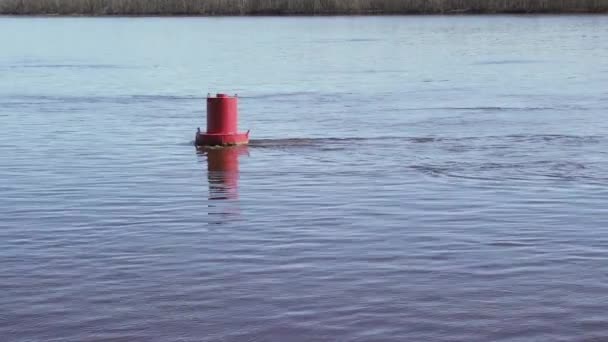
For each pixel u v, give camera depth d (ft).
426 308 29.94
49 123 79.77
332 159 59.98
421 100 95.40
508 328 28.17
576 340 27.27
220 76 125.39
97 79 123.24
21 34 248.32
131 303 30.71
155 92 106.22
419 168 56.18
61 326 28.68
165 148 65.41
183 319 29.19
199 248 37.50
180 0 334.65
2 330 28.40
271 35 227.20
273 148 64.90
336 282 32.76
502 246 37.40
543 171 54.49
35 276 33.81
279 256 36.22
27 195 48.83
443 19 290.35
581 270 33.91
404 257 35.88
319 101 95.20
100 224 41.91
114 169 56.80
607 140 66.64
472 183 51.13
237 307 30.25
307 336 27.71
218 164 58.39
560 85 108.78
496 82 113.70
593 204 45.19
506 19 281.33
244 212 44.19
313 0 322.75
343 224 41.52
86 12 348.18
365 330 28.14
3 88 111.75
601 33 213.66
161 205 46.01
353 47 181.47
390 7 317.01
